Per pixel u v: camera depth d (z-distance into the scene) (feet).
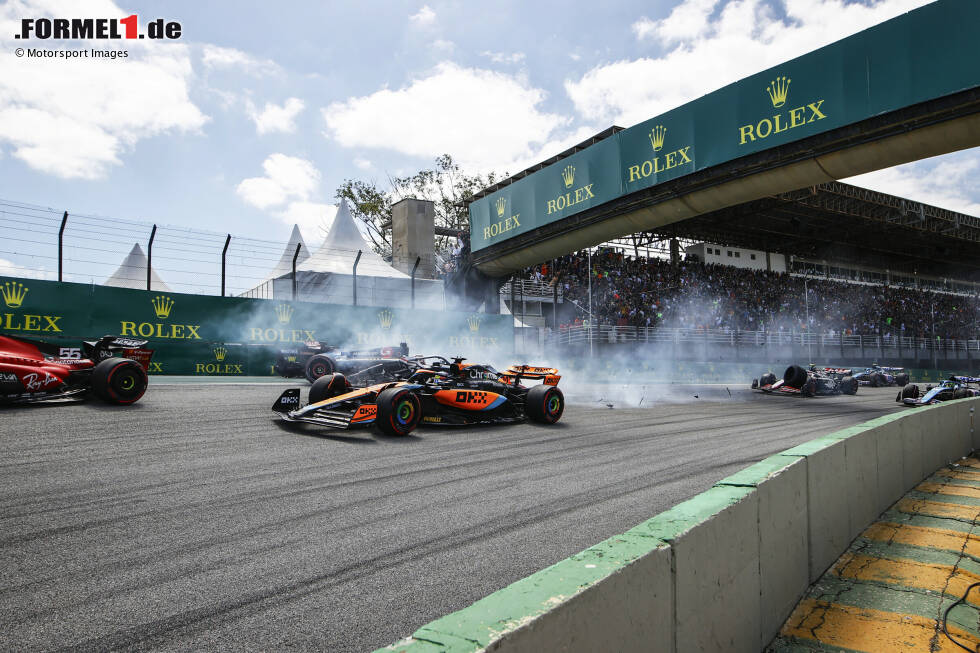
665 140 55.83
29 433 20.42
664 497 16.75
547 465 20.63
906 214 95.09
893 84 42.16
